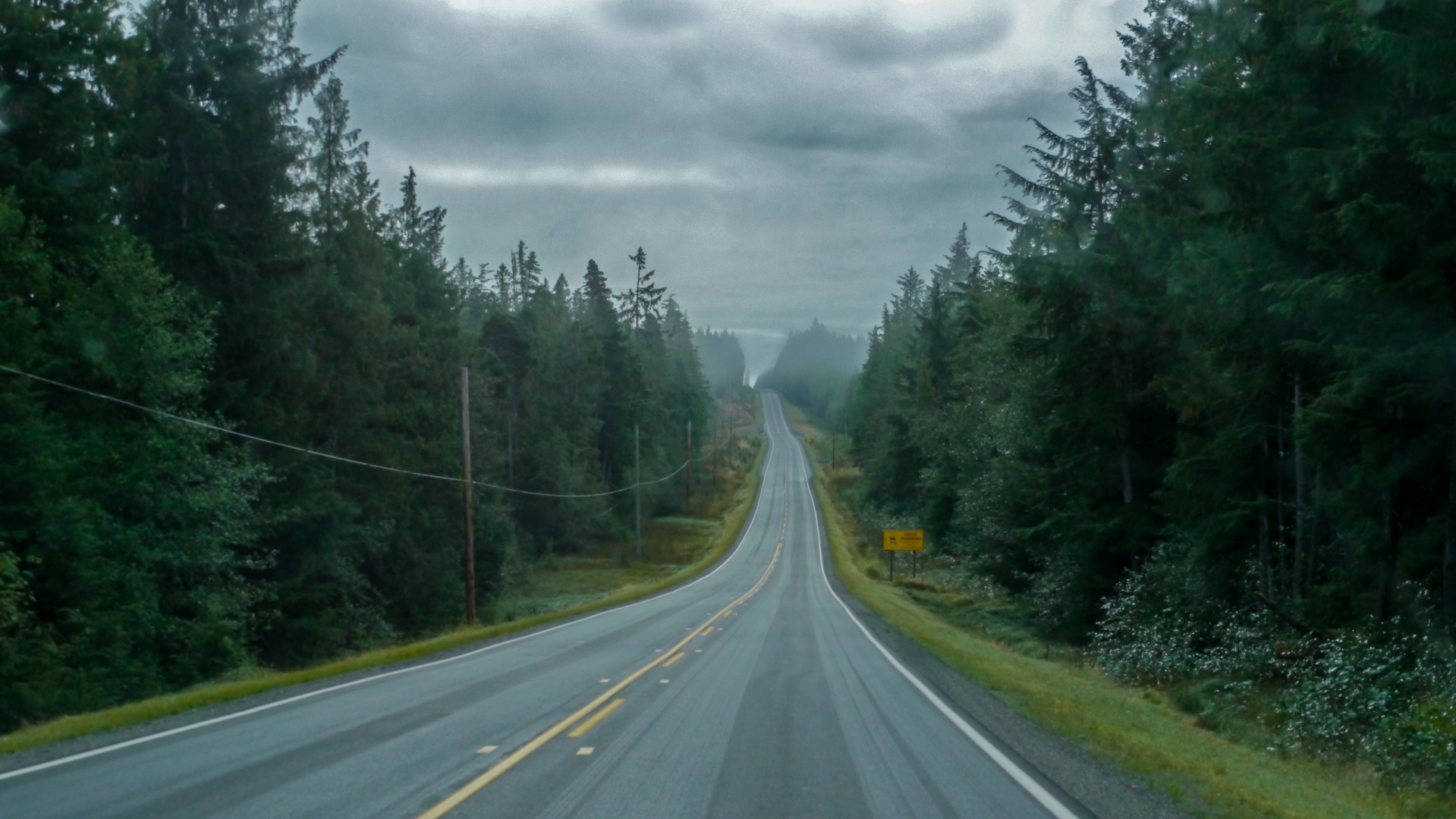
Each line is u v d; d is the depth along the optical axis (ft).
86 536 68.13
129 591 74.84
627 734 35.12
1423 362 44.37
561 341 280.31
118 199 86.89
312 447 112.68
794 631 88.48
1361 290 45.47
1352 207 43.65
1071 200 98.84
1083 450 101.55
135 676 70.44
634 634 86.43
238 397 96.48
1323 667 55.52
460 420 156.97
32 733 36.86
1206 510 77.05
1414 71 39.22
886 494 278.26
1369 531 55.52
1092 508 100.68
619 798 25.46
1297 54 52.70
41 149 74.84
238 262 94.68
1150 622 80.94
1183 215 69.31
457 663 63.82
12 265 66.08
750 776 28.30
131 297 76.38
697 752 31.76
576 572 225.35
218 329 95.04
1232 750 41.70
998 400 139.23
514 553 180.75
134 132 83.66
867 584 174.50
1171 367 87.97
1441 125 40.37
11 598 59.16
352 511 109.60
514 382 236.63
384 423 136.67
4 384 64.39
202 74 93.50
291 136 103.76
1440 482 51.60
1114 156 96.78
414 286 160.66
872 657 64.85
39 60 72.49
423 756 30.94
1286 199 53.98
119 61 78.02
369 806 24.41
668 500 333.62
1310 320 50.85
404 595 137.69
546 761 30.07
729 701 43.78
